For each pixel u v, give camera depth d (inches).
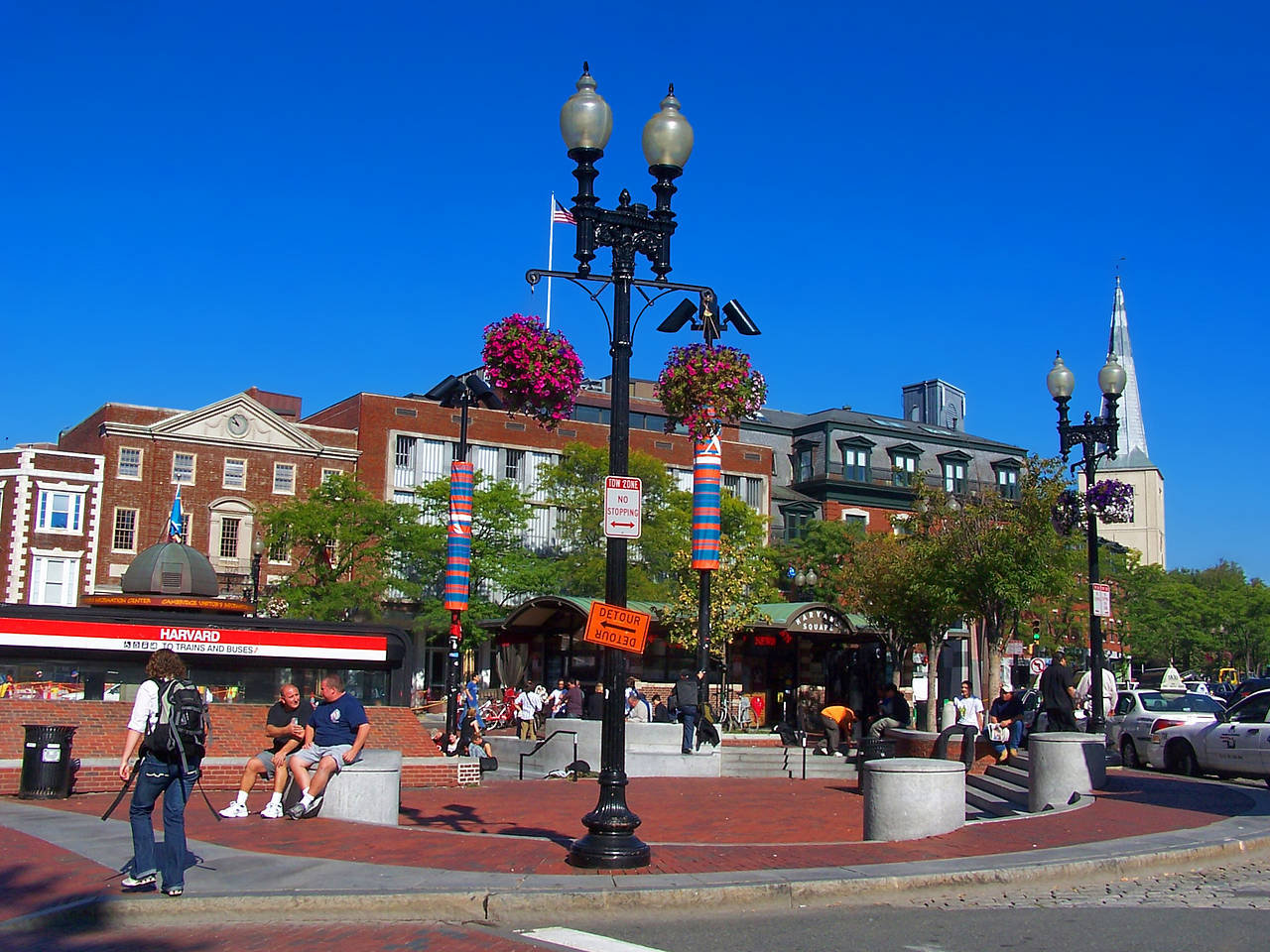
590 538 2231.8
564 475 2251.5
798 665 1558.8
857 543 2064.5
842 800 800.9
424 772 845.8
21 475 2011.6
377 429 2309.3
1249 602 3818.9
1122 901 389.1
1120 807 581.0
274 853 445.7
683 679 1003.9
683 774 979.9
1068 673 830.5
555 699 1427.2
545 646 1614.2
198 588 1368.1
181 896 365.4
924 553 1363.2
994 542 1286.9
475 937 342.3
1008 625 1358.3
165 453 2121.1
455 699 1120.2
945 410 3464.6
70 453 2049.7
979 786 809.5
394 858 436.5
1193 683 2149.4
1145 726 938.1
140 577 1350.9
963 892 402.6
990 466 3041.3
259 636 879.7
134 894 368.2
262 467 2197.3
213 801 655.8
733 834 629.0
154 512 2103.8
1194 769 858.8
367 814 556.1
